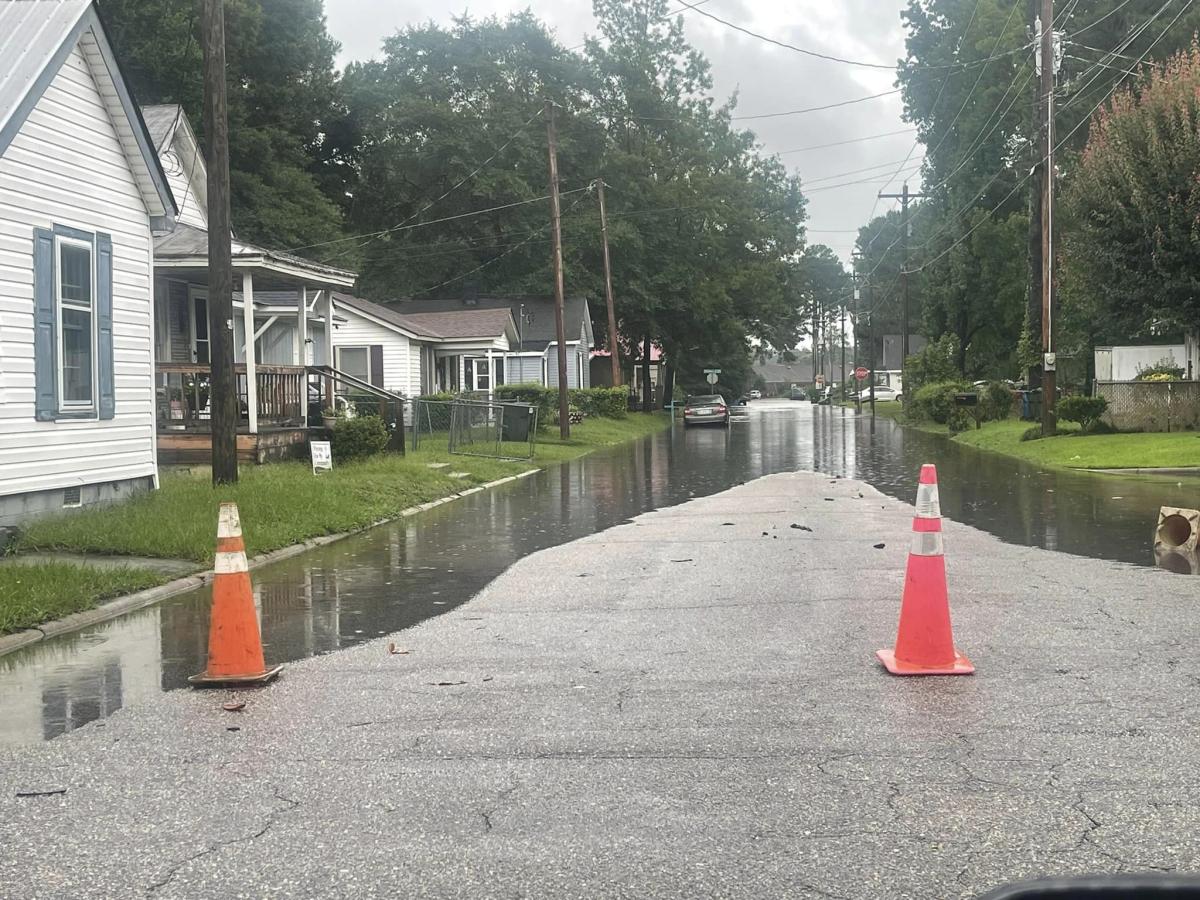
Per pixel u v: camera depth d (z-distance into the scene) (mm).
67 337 13289
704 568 10938
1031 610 8406
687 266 61281
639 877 3861
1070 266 31547
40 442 12477
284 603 9477
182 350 21719
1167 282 27484
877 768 4930
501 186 57156
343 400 24594
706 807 4508
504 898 3721
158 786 4891
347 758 5230
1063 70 42844
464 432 29891
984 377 59875
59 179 12898
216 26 14156
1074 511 15281
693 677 6633
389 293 60656
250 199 44219
